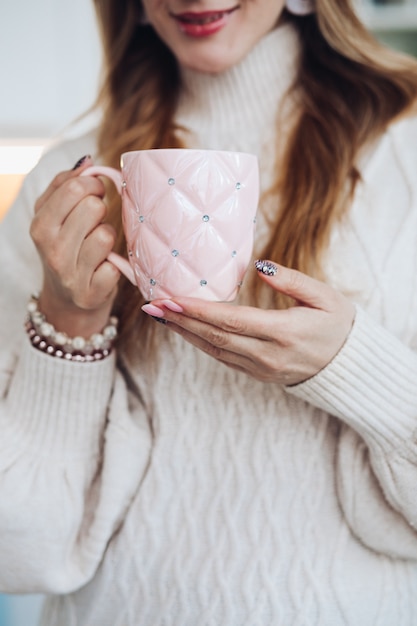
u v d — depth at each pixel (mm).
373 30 1917
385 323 771
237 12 792
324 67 854
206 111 876
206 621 778
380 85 841
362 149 823
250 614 766
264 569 767
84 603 830
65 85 1815
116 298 832
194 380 803
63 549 799
